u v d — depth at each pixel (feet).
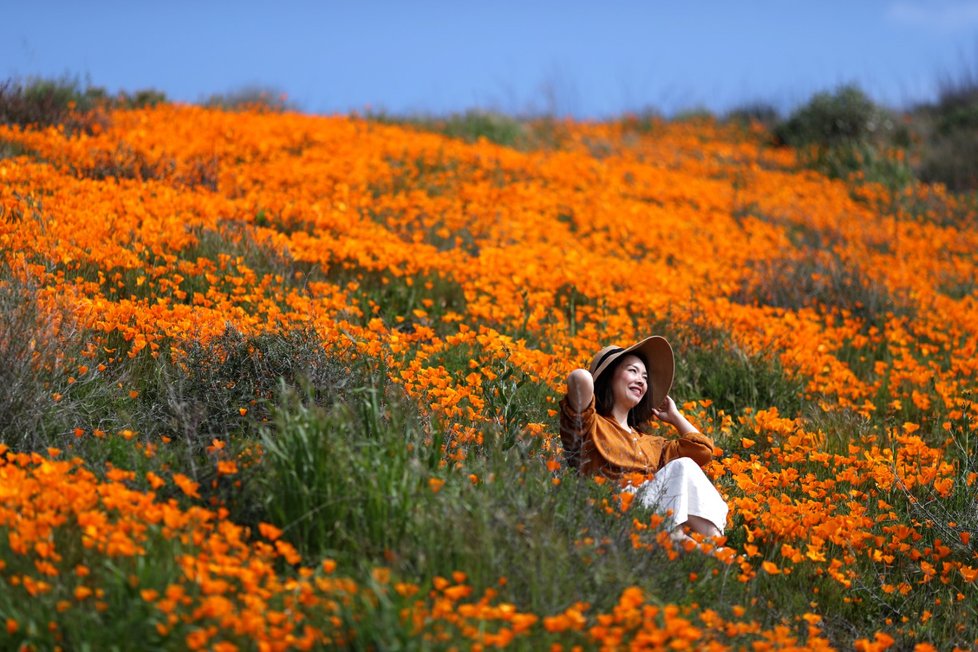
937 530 39.09
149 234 58.75
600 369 39.96
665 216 97.30
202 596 24.07
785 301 74.02
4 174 65.92
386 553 27.17
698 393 54.29
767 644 26.37
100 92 120.67
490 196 91.25
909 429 48.55
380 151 106.32
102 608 23.13
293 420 30.89
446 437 35.96
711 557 32.12
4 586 24.20
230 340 40.83
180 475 29.12
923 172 141.28
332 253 64.64
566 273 66.95
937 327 71.56
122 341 44.14
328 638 23.27
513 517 29.17
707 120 184.75
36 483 27.78
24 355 36.47
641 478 35.01
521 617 22.88
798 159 147.54
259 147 97.76
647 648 23.71
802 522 36.32
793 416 54.03
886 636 28.12
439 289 62.95
